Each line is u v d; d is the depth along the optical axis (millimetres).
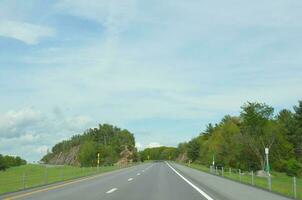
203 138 140625
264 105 76188
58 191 25828
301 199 20562
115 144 164875
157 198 21359
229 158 84312
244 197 21609
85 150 116438
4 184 34281
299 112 94625
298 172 76500
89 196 22359
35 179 41656
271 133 76125
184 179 39906
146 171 62062
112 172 58781
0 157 114875
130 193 24281
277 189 29797
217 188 28125
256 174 67938
